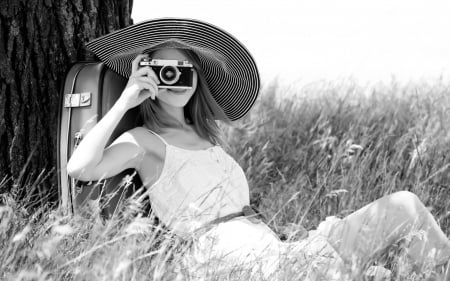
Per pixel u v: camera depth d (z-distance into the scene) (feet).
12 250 8.70
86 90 11.24
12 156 11.69
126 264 7.72
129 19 13.16
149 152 11.23
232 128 16.94
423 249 10.04
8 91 11.66
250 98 12.23
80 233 9.40
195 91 11.93
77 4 12.07
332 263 9.87
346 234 10.27
